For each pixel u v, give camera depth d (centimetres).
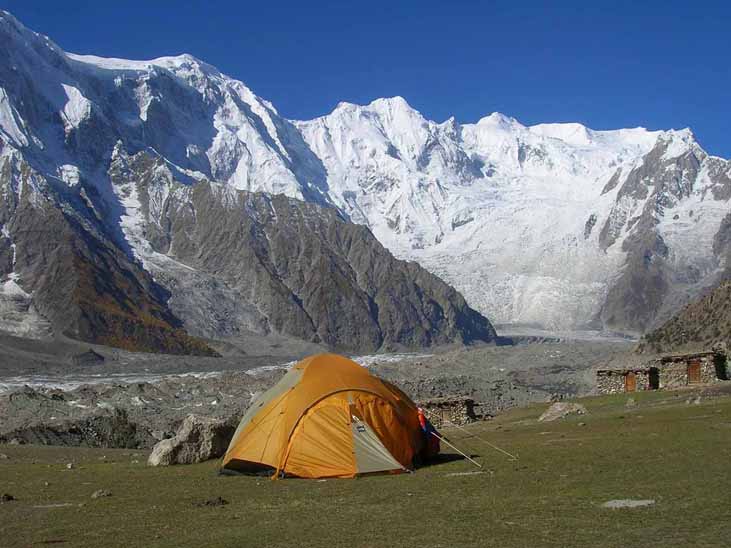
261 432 3017
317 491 2577
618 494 2214
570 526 1875
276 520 2144
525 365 15688
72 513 2378
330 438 2891
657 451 3002
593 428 4212
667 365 6900
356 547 1792
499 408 8381
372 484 2667
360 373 3103
